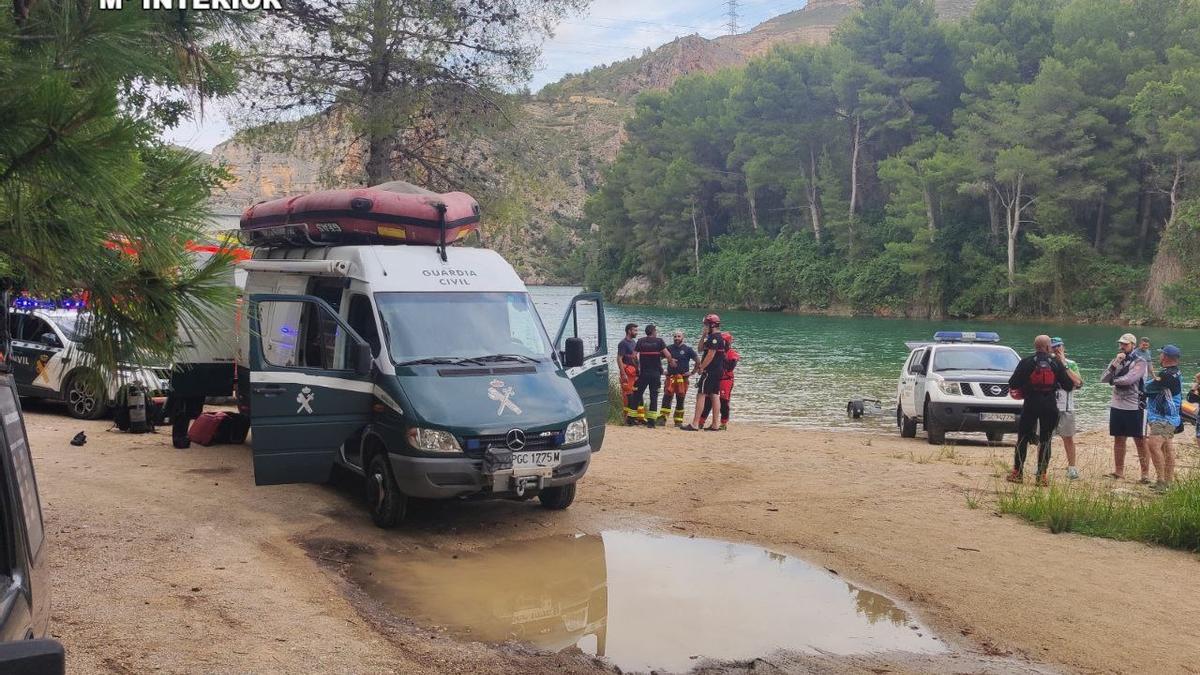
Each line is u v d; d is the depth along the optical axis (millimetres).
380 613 6672
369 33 19188
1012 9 90875
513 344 9695
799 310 98688
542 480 8844
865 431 20672
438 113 20844
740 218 119375
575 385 10227
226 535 8453
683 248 121812
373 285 9523
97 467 11336
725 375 18609
